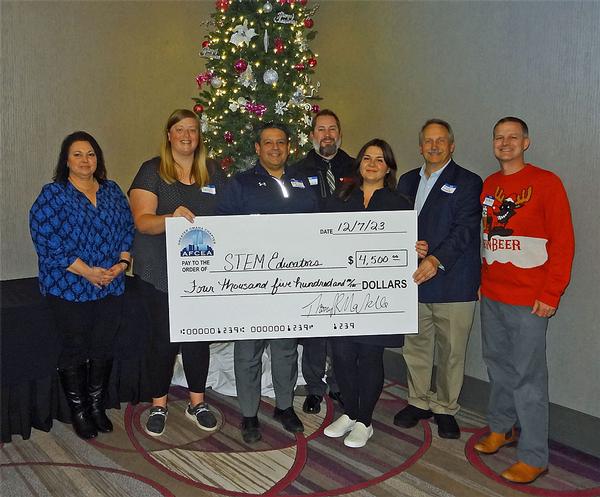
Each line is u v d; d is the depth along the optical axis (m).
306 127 3.88
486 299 2.70
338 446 2.95
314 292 2.77
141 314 3.32
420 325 3.09
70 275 2.82
